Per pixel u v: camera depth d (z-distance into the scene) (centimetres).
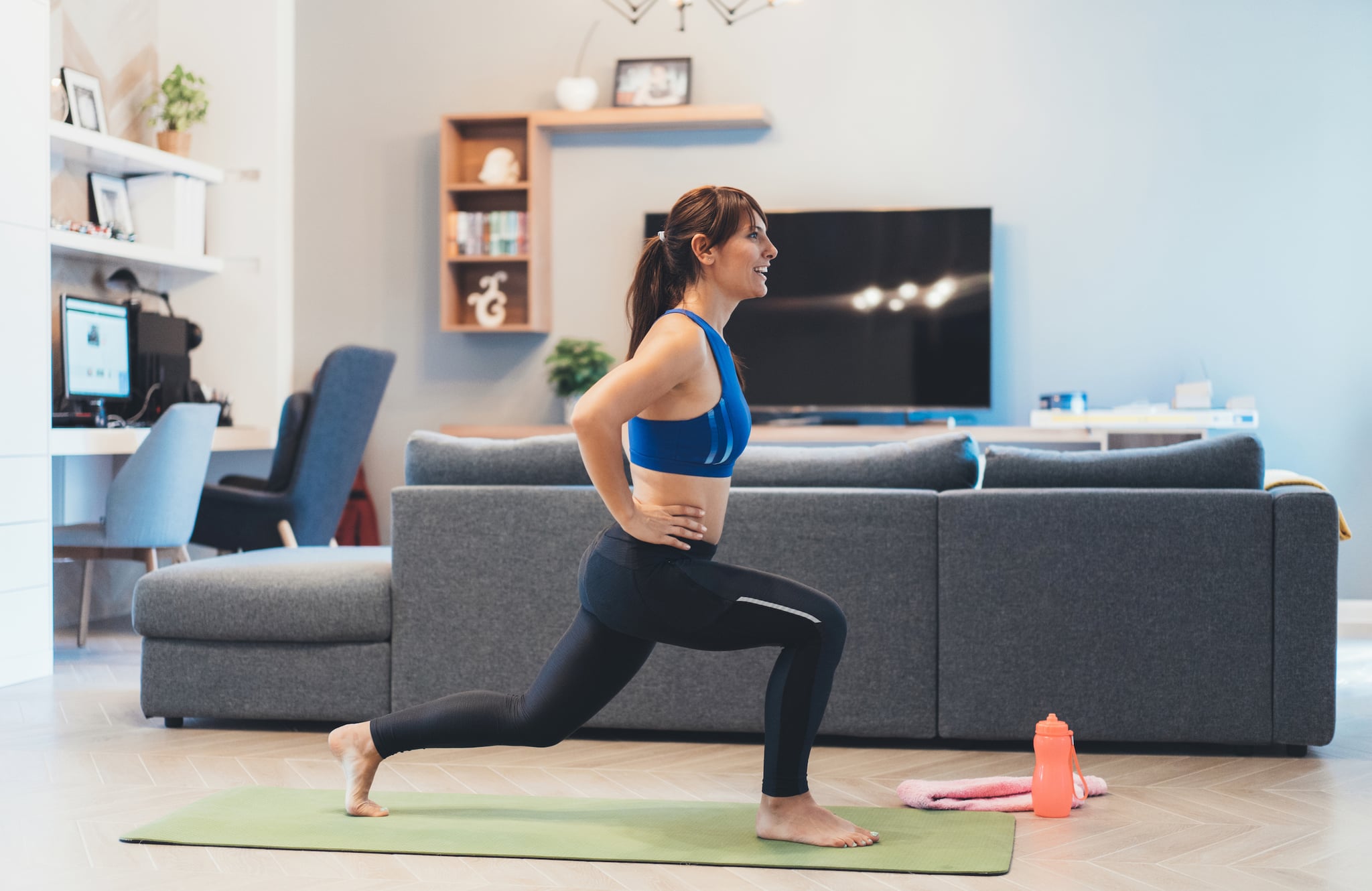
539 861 224
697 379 211
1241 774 289
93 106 557
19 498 401
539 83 632
